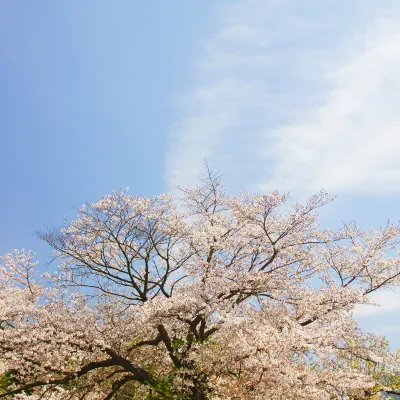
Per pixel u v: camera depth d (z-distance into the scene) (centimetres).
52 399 1324
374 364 1400
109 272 1427
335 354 1254
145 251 1470
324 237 1495
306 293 1414
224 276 1430
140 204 1484
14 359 1135
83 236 1480
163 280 1455
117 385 1379
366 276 1491
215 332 1292
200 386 1215
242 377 1057
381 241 1507
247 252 1538
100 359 1280
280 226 1462
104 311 1310
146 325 1277
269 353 1007
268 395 995
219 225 1566
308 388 1001
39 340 1161
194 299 1223
